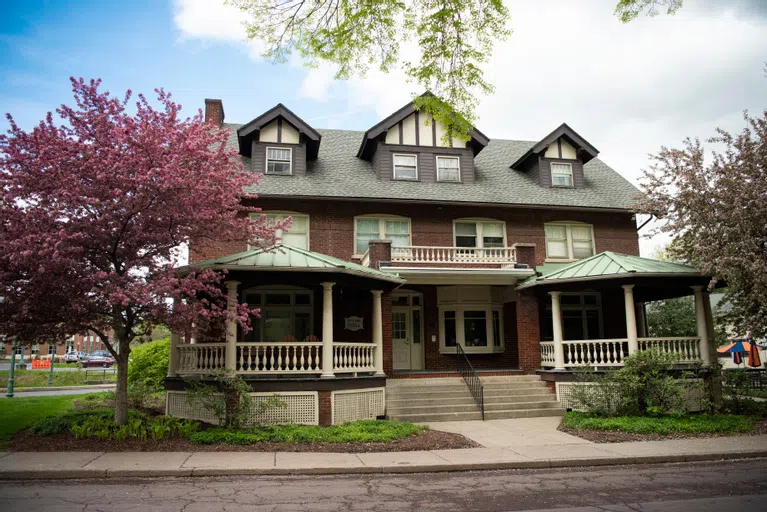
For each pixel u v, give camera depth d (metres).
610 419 13.47
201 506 7.14
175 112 11.82
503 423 14.59
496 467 9.76
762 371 21.33
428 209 20.47
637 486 8.33
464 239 20.77
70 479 8.80
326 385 13.55
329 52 8.71
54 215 10.43
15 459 9.70
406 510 7.02
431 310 20.64
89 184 10.81
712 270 14.53
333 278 14.24
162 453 10.36
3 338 11.41
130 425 11.68
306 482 8.68
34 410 15.12
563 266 19.36
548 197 21.33
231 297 13.01
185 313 11.19
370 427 12.60
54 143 10.70
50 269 9.90
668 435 12.34
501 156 24.70
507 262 19.05
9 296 10.40
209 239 12.34
